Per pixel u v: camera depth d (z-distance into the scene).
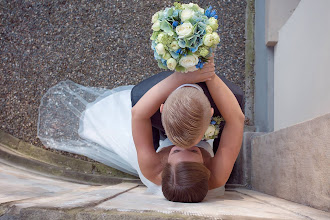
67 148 2.56
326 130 1.19
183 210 1.02
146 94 1.46
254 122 2.64
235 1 2.83
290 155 1.53
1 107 2.74
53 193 1.64
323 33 1.56
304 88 1.84
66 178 2.37
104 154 2.45
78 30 2.83
